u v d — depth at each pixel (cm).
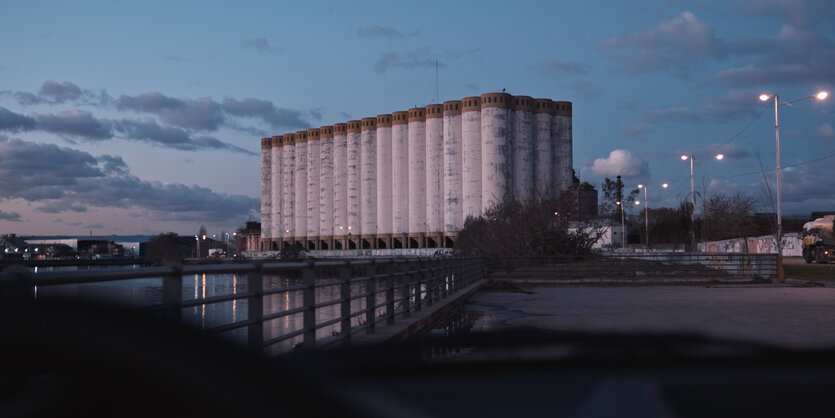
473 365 295
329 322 915
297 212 17575
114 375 87
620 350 317
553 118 14925
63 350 84
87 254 14550
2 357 82
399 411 122
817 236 4947
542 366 305
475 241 5138
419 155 15212
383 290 1223
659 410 261
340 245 16875
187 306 539
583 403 260
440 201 14888
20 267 310
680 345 322
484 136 14012
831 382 318
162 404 90
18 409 85
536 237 4653
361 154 16212
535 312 1727
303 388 103
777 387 312
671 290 2778
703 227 7719
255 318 682
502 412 246
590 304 1992
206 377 92
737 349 331
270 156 18462
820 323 1418
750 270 3522
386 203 15762
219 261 12794
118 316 89
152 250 12075
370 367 271
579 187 8812
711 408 277
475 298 2322
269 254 16838
